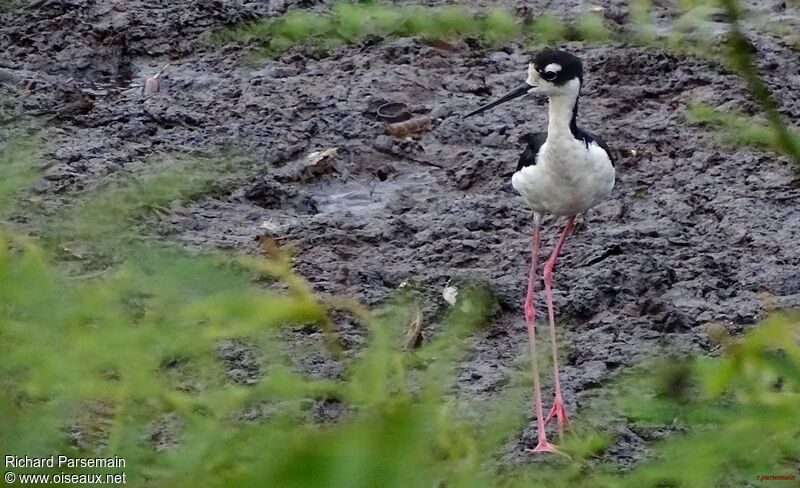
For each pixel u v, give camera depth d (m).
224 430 4.01
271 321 4.38
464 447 4.19
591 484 5.00
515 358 10.04
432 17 18.30
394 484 3.43
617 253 12.03
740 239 12.48
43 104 15.34
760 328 4.79
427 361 4.77
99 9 19.31
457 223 12.75
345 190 13.95
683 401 5.01
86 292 4.35
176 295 4.19
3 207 5.11
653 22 17.28
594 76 17.00
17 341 4.23
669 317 10.54
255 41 18.23
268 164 14.31
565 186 9.40
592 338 10.38
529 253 12.11
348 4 18.72
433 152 14.95
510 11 19.38
